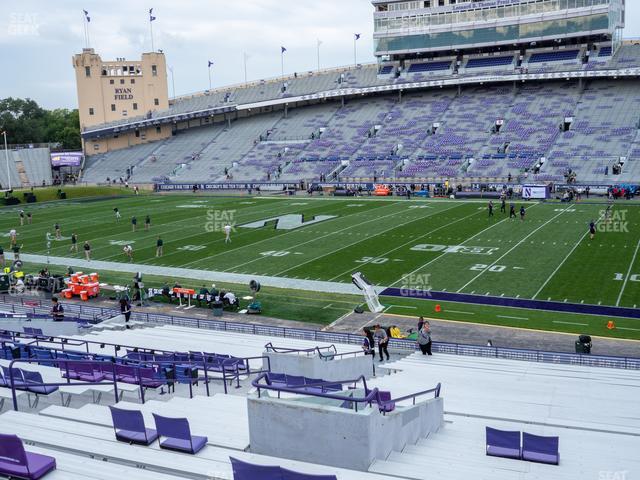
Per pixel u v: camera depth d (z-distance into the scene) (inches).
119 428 367.6
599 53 3056.1
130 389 496.7
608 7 2945.4
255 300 1224.2
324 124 3531.0
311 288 1291.8
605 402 545.0
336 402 368.8
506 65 3257.9
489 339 957.2
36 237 1966.0
